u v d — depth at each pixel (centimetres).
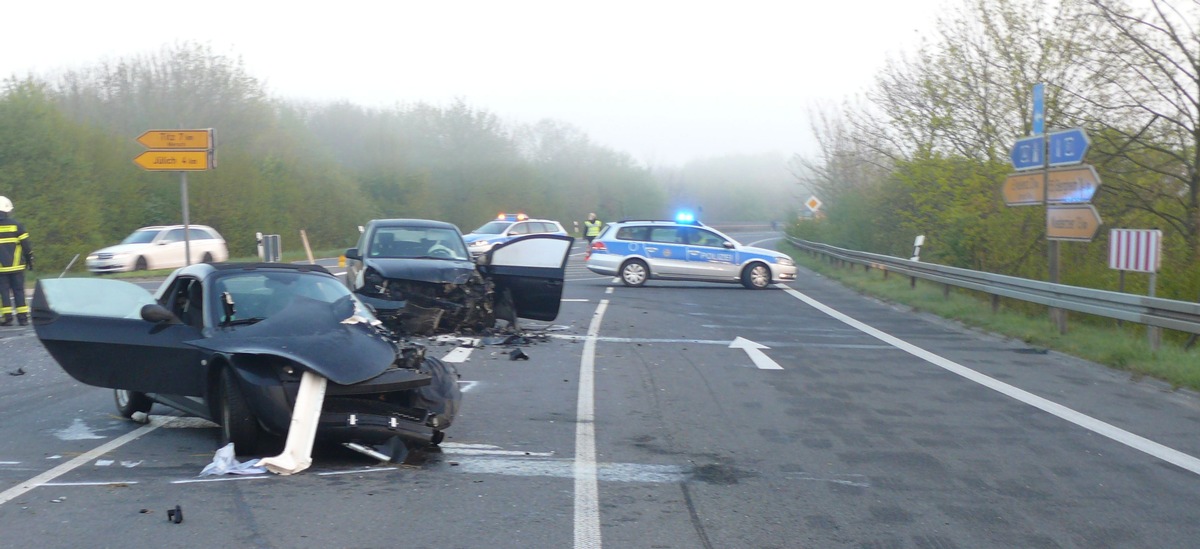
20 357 1174
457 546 509
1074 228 1459
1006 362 1229
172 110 4978
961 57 2306
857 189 3925
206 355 689
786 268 2534
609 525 551
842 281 2761
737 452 737
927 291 2153
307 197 5412
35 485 611
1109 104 1972
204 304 744
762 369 1149
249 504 574
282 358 666
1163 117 1811
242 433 669
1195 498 621
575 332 1484
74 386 984
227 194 4488
